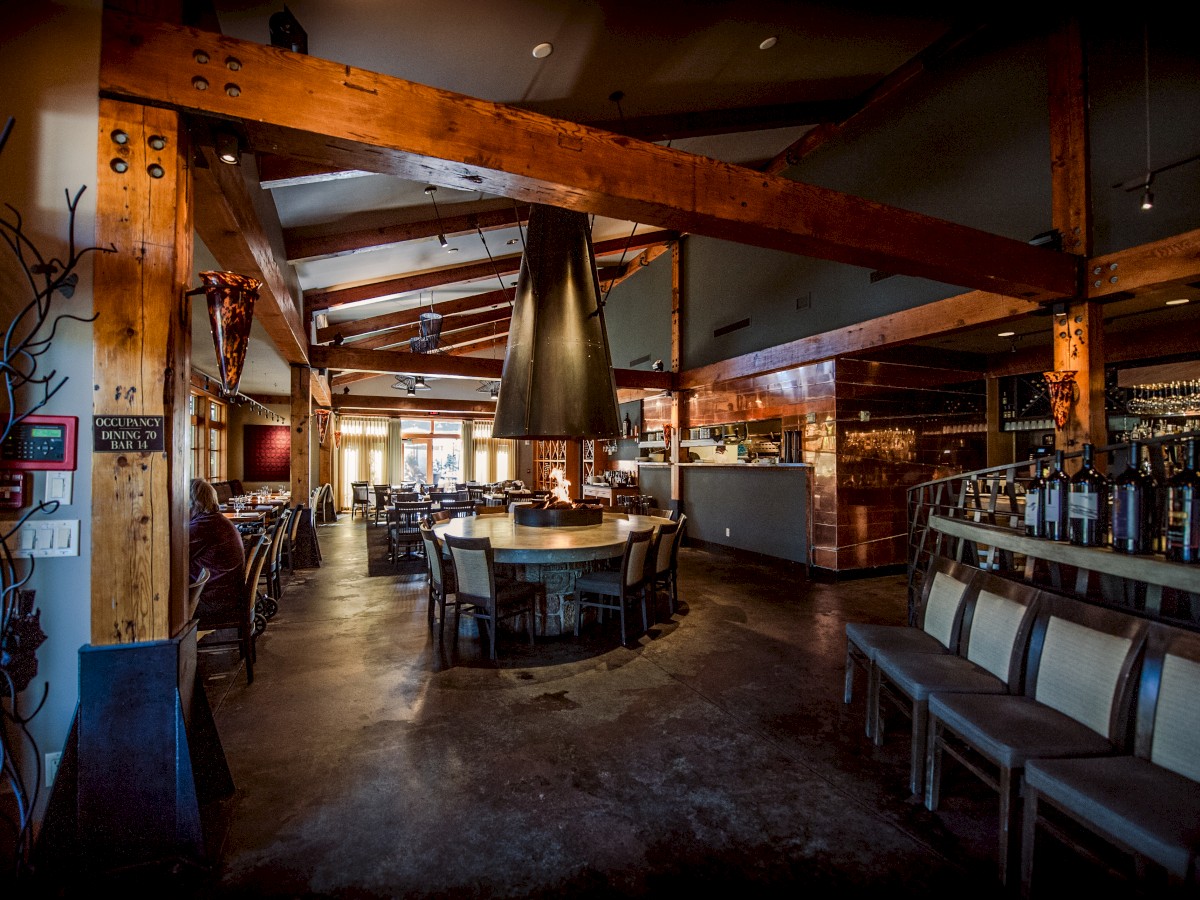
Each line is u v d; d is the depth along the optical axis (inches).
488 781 90.6
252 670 134.6
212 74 75.4
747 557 304.8
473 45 142.1
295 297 236.1
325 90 81.4
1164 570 64.2
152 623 71.0
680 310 367.2
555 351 180.4
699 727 109.1
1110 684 69.1
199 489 135.8
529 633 161.3
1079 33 164.9
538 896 66.5
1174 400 215.5
